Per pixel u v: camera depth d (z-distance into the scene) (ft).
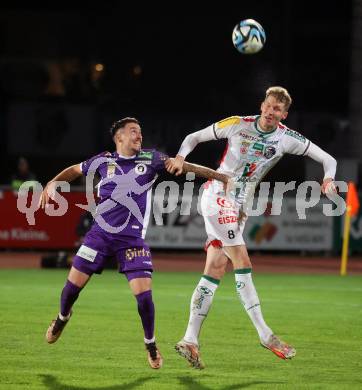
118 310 109.81
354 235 216.13
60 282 144.77
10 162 253.85
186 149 77.46
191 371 74.90
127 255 73.10
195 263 192.13
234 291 136.26
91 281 147.95
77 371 73.56
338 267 189.98
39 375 71.72
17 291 130.00
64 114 256.32
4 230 205.67
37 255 202.69
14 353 80.53
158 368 72.59
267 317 107.65
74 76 290.56
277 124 77.97
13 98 282.15
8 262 185.88
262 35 81.97
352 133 238.68
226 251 78.28
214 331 95.76
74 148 256.73
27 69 290.76
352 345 88.53
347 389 68.80
